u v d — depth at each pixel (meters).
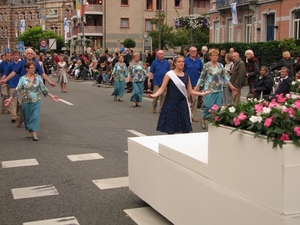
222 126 4.06
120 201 6.16
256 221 3.64
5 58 15.45
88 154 8.92
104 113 15.17
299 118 3.58
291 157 3.40
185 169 4.65
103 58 29.36
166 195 5.08
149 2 65.06
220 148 4.08
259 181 3.62
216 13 37.50
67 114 14.98
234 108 4.12
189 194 4.59
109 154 8.91
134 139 5.93
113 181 7.07
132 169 5.95
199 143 5.25
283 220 3.38
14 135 11.14
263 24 31.30
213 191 4.18
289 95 5.00
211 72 11.14
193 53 13.00
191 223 4.58
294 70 16.91
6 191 6.69
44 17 97.12
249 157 3.72
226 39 36.09
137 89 16.86
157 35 48.72
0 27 130.00
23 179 7.29
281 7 29.45
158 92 7.98
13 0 128.75
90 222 5.44
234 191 3.91
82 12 52.31
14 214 5.75
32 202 6.19
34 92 10.27
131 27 64.25
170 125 7.97
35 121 10.34
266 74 13.13
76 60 38.22
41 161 8.42
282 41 24.81
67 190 6.68
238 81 13.64
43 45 43.28
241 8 33.34
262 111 3.79
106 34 63.66
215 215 4.17
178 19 31.16
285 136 3.43
